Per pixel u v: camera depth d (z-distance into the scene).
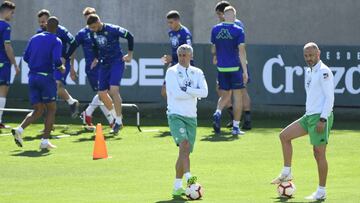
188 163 33.81
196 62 60.06
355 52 59.41
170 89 34.34
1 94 54.69
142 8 66.12
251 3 64.44
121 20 66.19
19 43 60.22
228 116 60.59
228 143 49.25
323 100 33.09
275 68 59.78
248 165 42.09
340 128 56.19
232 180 38.03
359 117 59.94
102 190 35.53
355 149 47.12
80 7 66.25
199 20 65.69
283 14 64.31
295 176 39.00
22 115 60.59
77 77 60.16
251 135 52.50
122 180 38.09
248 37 64.75
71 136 52.28
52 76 47.41
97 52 52.81
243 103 55.06
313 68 33.28
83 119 54.81
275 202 32.31
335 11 63.88
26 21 66.31
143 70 60.31
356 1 63.72
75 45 54.09
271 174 39.59
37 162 43.12
